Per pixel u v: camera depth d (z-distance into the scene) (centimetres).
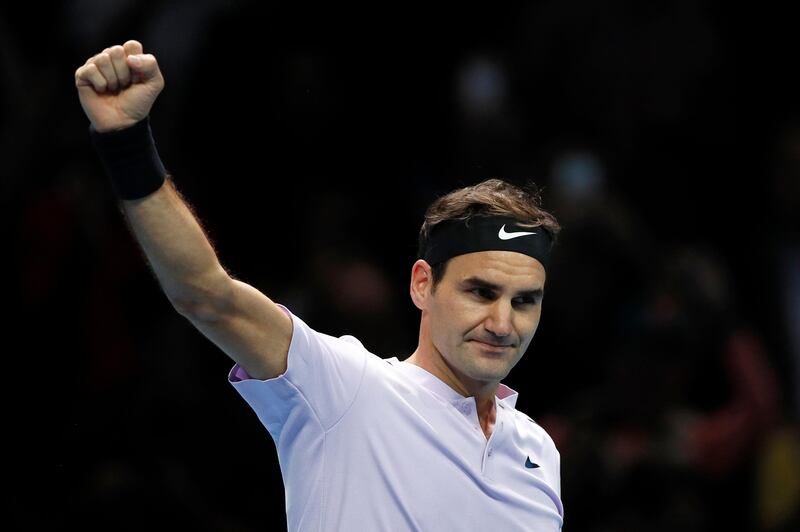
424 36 3862
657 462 2555
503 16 3941
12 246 2906
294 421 1435
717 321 2928
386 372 1484
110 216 3014
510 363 1491
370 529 1420
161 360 2841
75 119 3138
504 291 1473
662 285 2978
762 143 3912
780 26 4100
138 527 2397
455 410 1493
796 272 3569
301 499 1441
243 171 3294
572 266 3058
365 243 3238
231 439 2722
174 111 3325
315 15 3744
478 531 1464
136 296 2988
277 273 3272
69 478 2562
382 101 3731
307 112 3400
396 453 1441
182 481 2505
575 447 2577
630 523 2520
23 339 2803
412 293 1558
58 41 3328
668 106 3791
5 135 3084
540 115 3772
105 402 2673
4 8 3400
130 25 3356
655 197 3731
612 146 3750
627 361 2647
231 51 3316
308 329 1436
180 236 1336
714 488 2845
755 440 2878
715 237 3778
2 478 2541
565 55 3797
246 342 1384
